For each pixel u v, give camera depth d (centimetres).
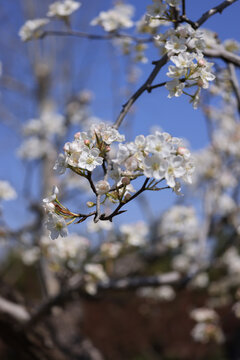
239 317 446
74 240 335
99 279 352
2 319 385
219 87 326
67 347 420
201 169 506
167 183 134
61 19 273
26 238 408
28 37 284
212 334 425
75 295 363
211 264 404
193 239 464
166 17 205
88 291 354
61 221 142
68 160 146
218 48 245
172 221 448
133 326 1117
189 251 589
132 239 373
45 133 598
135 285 374
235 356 582
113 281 378
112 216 142
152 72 193
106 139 154
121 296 570
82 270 389
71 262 335
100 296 410
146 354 1036
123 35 275
